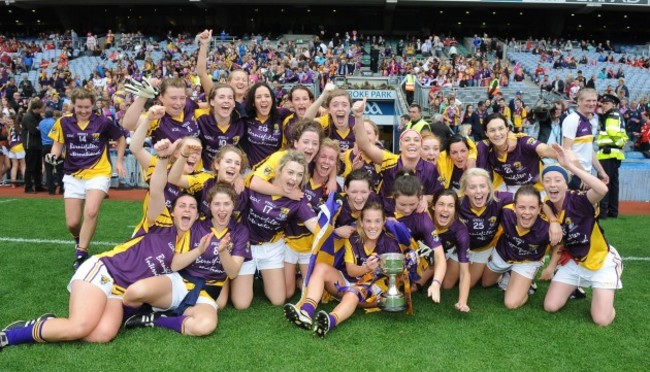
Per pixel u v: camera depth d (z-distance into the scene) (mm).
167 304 3977
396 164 4930
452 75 22203
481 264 5043
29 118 10664
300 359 3488
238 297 4445
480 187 4500
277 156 4633
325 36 34000
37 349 3553
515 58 26219
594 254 4270
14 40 30688
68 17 34312
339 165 5207
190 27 36188
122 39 29562
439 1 29234
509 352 3650
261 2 30734
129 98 15648
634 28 35875
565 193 4289
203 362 3424
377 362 3463
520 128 14523
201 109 5391
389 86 20297
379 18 35031
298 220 4676
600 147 8266
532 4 28828
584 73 23500
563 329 4066
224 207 4035
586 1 28172
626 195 10719
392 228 4277
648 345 3789
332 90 5238
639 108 16422
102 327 3680
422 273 4746
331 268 4355
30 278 5109
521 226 4457
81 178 5586
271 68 22797
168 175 4285
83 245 5469
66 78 21594
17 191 11156
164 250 3971
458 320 4234
